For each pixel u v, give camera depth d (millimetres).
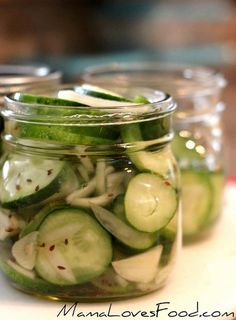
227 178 432
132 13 830
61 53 722
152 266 281
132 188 272
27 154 281
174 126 359
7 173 285
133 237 271
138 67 449
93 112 267
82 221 266
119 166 274
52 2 720
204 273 311
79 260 268
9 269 285
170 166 291
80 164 271
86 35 764
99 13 791
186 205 346
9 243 280
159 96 310
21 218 275
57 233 268
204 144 364
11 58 672
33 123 272
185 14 879
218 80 393
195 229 349
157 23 844
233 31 889
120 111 269
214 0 921
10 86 331
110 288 275
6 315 269
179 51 830
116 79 387
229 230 368
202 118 370
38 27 705
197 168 350
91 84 355
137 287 281
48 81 347
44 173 271
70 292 276
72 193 267
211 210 355
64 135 268
